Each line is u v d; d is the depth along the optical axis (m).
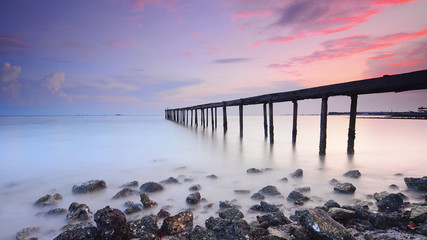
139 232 2.89
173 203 4.06
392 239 2.58
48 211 3.74
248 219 3.37
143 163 7.66
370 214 3.08
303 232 2.61
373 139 14.55
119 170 6.73
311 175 5.96
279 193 4.37
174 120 45.56
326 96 8.23
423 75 5.28
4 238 3.07
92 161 8.05
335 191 4.62
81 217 3.46
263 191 4.48
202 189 4.83
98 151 10.18
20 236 3.02
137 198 4.33
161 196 4.41
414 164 7.29
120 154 9.41
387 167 6.88
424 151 9.81
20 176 6.17
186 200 4.12
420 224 2.86
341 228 2.55
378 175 5.94
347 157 8.47
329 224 2.58
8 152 9.97
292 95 9.79
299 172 5.87
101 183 5.01
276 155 9.00
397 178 5.65
